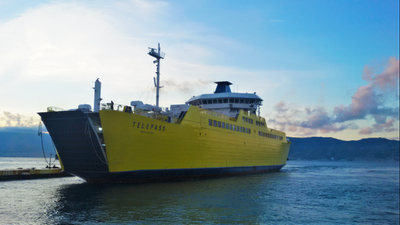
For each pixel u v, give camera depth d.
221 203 24.53
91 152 30.17
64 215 18.91
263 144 58.25
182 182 36.16
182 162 36.69
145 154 32.25
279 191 34.16
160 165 34.03
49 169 43.84
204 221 18.66
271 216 21.53
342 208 26.95
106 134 28.84
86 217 18.44
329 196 33.38
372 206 29.09
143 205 22.12
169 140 34.59
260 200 27.44
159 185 32.50
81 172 33.22
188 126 37.25
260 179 46.06
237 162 48.69
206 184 35.44
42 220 17.69
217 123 43.25
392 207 28.92
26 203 22.48
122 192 27.50
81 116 27.48
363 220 23.11
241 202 25.64
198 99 56.25
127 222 17.56
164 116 34.81
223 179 42.53
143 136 31.64
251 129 53.31
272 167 64.31
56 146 31.97
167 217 19.02
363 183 51.31
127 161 30.83
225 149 44.97
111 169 30.19
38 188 30.36
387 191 40.50
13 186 32.19
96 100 34.22
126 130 30.00
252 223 19.20
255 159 55.25
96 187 30.59
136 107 34.44
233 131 47.16
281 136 69.06
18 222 17.19
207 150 40.81
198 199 25.44
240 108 55.00
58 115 28.44
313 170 94.00
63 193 26.95
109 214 19.27
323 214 23.81
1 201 23.25
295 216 22.19
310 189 38.16
